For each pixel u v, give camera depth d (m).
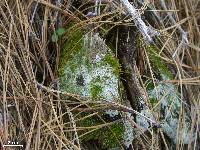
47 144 0.43
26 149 0.42
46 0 0.50
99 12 0.49
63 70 0.47
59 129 0.44
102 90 0.46
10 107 0.45
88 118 0.46
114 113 0.46
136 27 0.50
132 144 0.47
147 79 0.51
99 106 0.45
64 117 0.46
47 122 0.44
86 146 0.47
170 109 0.50
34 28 0.50
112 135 0.46
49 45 0.50
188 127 0.51
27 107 0.45
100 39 0.48
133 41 0.50
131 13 0.46
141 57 0.51
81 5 0.51
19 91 0.45
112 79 0.46
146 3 0.49
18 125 0.44
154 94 0.50
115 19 0.50
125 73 0.49
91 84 0.46
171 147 0.50
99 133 0.46
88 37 0.48
